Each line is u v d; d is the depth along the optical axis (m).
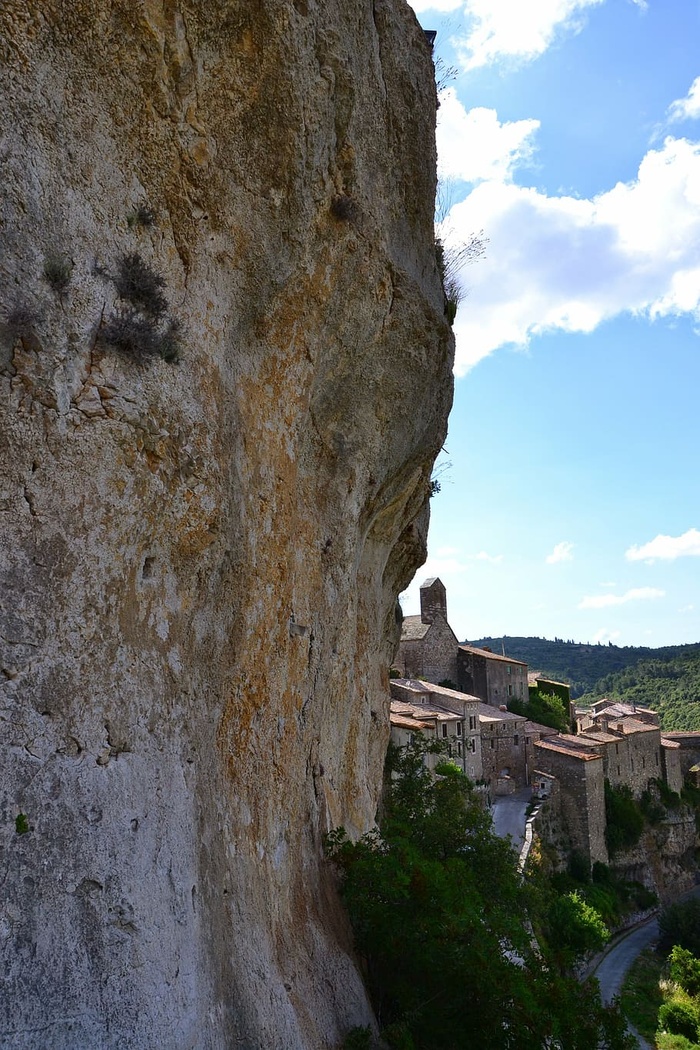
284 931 9.73
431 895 12.26
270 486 9.42
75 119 6.35
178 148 7.42
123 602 6.39
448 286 16.88
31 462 5.68
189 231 7.66
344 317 11.58
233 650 8.50
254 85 8.11
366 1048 9.72
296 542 10.99
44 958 5.17
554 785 49.19
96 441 6.10
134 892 5.82
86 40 6.36
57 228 6.04
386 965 12.06
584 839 47.75
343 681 13.48
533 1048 10.98
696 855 60.38
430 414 15.34
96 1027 5.27
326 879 12.00
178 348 7.07
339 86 9.62
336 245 10.49
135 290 6.69
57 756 5.60
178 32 7.23
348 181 10.59
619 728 62.19
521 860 35.22
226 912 7.83
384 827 17.38
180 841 6.62
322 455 12.33
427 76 14.19
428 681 59.41
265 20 8.00
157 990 5.75
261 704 9.59
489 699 60.75
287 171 8.69
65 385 5.92
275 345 9.60
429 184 14.26
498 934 12.86
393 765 26.09
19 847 5.23
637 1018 31.14
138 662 6.50
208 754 7.88
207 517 7.31
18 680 5.45
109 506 6.21
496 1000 11.30
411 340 13.60
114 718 6.11
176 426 6.88
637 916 47.38
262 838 9.48
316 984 9.89
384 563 17.66
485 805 45.09
